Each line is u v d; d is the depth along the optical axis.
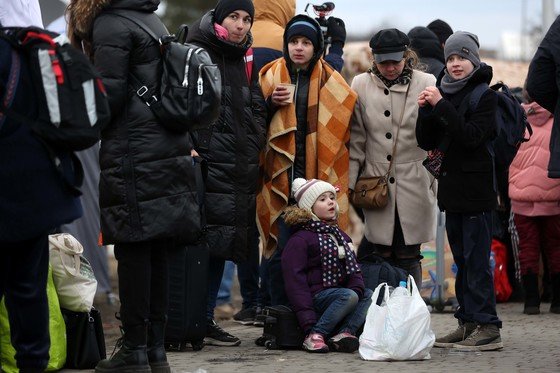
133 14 16.20
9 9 19.50
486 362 18.84
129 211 15.77
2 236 13.58
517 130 20.86
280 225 22.03
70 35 16.66
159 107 15.86
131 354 16.16
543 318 26.25
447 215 20.61
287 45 22.38
